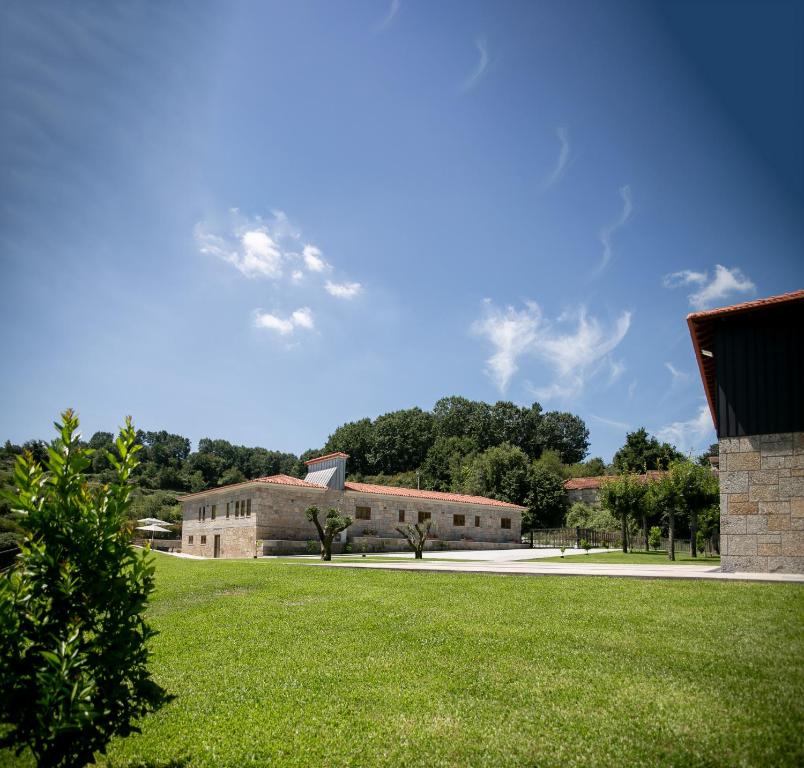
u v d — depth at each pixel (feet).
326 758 17.04
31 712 12.98
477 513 161.79
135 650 14.83
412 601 39.93
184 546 156.04
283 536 122.11
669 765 15.67
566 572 49.34
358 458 329.72
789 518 46.19
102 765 17.01
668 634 28.55
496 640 28.96
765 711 18.84
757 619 30.45
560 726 18.62
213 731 19.17
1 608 12.66
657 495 99.91
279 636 31.58
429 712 20.22
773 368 48.55
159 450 360.69
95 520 14.42
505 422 330.13
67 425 15.03
